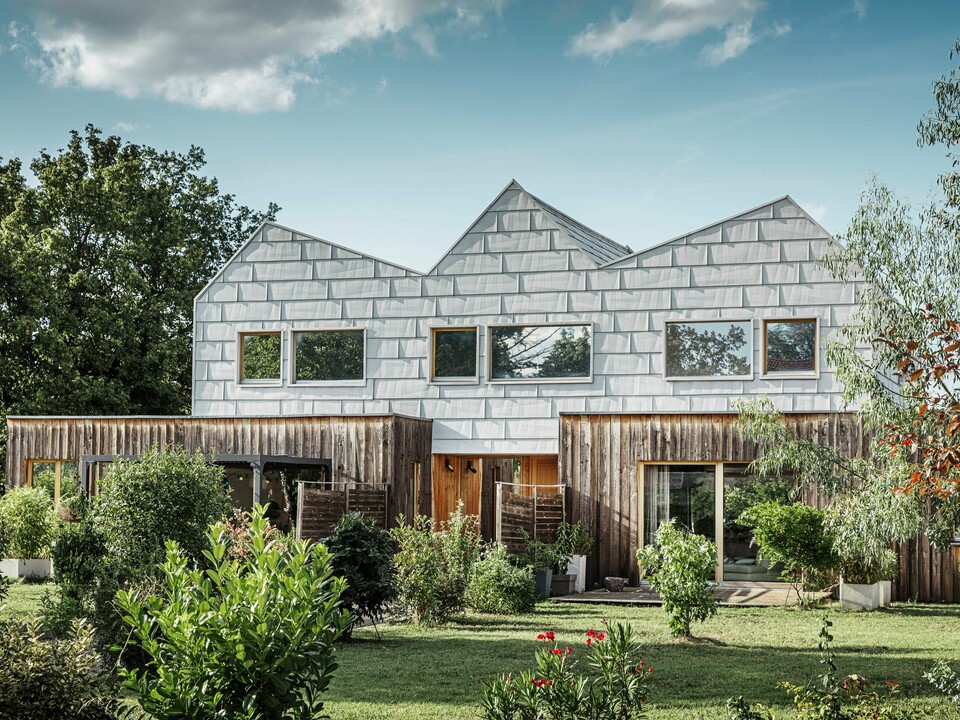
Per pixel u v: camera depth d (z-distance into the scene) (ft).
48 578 64.49
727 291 66.80
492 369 70.90
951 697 26.78
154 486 44.62
